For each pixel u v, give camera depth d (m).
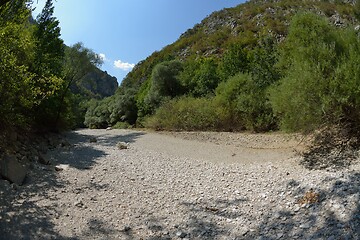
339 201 5.61
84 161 11.50
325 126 10.08
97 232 5.52
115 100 45.94
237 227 5.59
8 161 8.11
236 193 7.49
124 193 7.79
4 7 10.20
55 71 18.70
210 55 51.44
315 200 5.96
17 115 11.24
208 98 25.86
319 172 8.03
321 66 9.44
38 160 10.41
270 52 21.95
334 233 4.64
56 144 15.76
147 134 23.19
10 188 7.23
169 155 13.83
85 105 59.16
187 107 24.48
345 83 8.82
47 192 7.39
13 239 5.02
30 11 11.59
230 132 20.69
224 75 30.06
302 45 10.64
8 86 8.71
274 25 48.53
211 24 69.19
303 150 11.46
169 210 6.65
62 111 21.50
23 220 5.74
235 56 30.44
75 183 8.38
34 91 10.22
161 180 9.16
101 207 6.73
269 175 8.73
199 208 6.70
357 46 9.56
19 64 10.04
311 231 4.90
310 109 9.30
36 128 17.34
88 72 27.33
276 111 11.12
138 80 60.12
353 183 6.29
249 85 20.78
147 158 12.80
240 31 56.75
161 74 33.84
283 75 14.56
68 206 6.64
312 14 11.68
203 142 17.86
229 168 10.56
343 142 10.18
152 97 33.41
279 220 5.56
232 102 21.34
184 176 9.62
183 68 36.12
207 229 5.62
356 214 4.99
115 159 12.24
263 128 19.12
